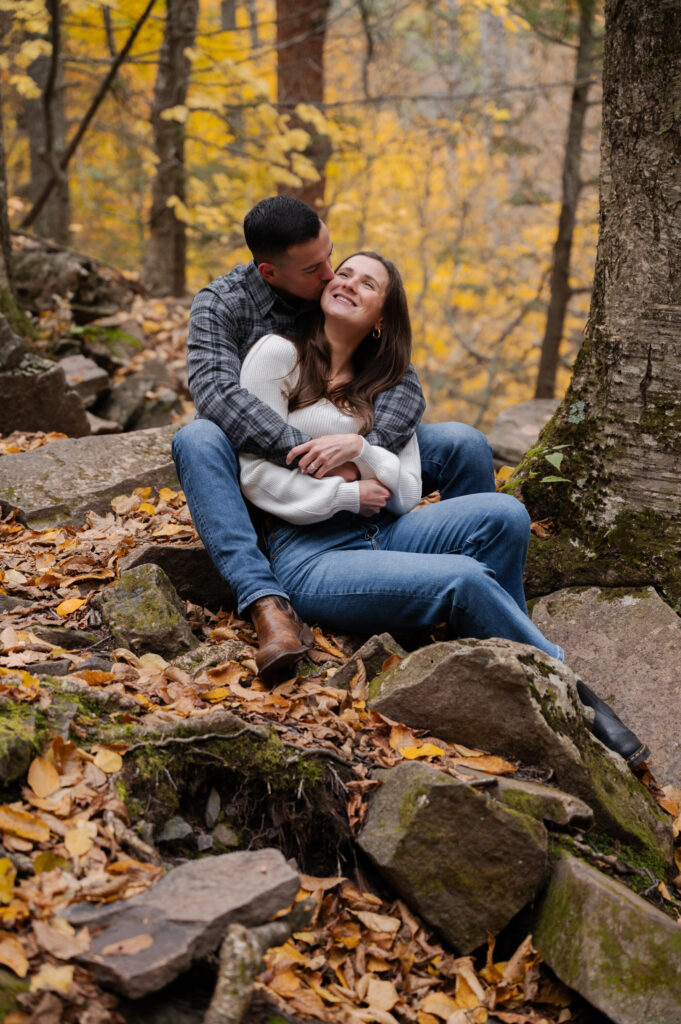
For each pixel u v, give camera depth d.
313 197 9.23
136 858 1.87
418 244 14.87
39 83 10.23
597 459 3.23
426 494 3.15
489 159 13.41
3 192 5.85
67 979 1.54
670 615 2.95
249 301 2.90
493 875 2.08
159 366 6.57
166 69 8.77
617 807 2.37
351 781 2.21
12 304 6.07
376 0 9.17
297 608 2.73
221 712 2.20
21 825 1.80
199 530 2.67
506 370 13.48
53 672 2.40
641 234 3.15
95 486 3.59
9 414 4.85
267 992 1.78
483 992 1.98
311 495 2.67
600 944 1.98
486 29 14.66
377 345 2.93
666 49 3.05
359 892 2.11
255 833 2.16
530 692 2.36
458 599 2.53
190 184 9.07
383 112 12.85
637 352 3.16
